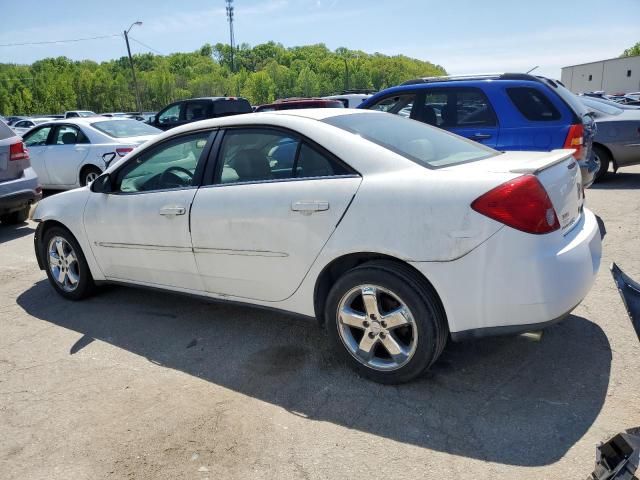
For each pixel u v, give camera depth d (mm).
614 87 70062
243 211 3418
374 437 2660
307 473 2436
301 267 3244
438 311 2869
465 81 6293
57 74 101438
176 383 3293
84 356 3730
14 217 8180
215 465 2531
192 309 4465
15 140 7387
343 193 3053
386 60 131875
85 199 4469
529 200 2658
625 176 9680
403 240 2850
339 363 3414
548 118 5887
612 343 3434
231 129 3684
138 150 4199
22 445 2764
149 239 4004
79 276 4703
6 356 3793
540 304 2672
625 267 4820
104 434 2809
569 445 2500
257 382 3248
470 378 3127
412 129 3699
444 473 2377
